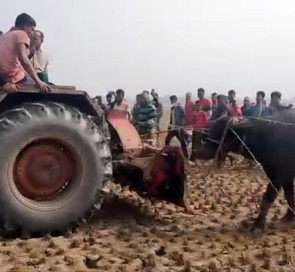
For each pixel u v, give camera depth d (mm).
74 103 6684
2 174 5797
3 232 5914
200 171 10688
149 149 7363
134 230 6578
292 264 5410
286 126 6934
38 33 7527
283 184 7219
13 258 5234
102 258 5332
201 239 6332
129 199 8297
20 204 5898
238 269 5234
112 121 7492
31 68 6152
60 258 5328
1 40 6387
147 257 5426
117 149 7344
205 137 7547
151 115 11492
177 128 7789
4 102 6352
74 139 6141
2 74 6320
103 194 6395
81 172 6230
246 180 11023
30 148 6070
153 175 6875
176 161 6910
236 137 7254
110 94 13758
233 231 6789
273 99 11109
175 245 6035
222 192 9352
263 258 5648
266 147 7012
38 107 6020
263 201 7012
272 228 7012
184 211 7660
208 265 5258
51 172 6172
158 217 7344
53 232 6129
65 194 6199
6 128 5832
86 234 6273
